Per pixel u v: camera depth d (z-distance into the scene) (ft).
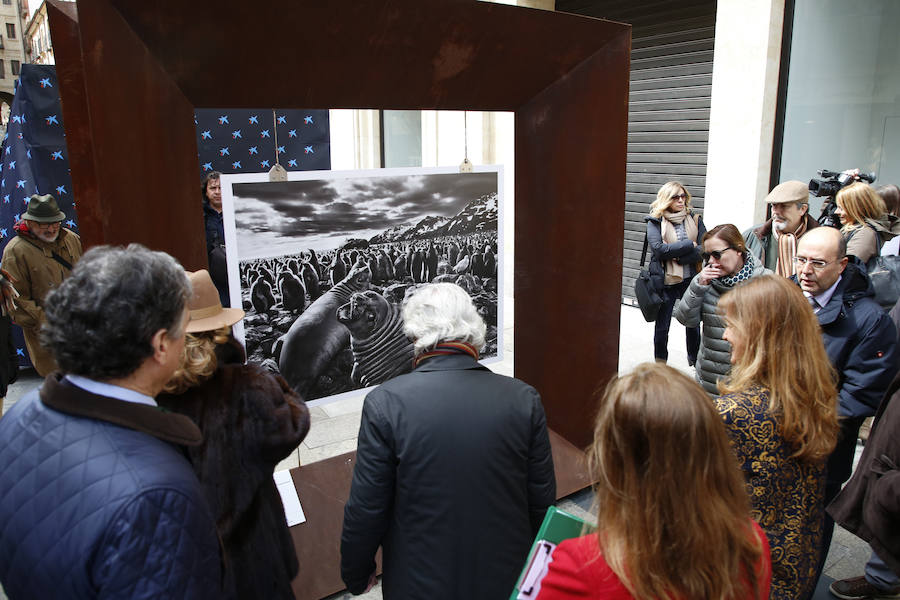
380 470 5.27
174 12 6.46
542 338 11.60
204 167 20.85
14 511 3.49
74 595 3.34
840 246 7.54
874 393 7.29
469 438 5.22
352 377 10.34
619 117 9.60
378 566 8.66
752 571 3.45
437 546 5.20
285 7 6.97
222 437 5.24
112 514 3.28
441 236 10.85
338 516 9.73
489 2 8.27
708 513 3.23
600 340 10.61
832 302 7.63
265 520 5.58
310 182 9.40
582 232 10.43
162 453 3.66
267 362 9.47
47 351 3.70
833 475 7.65
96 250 3.92
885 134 16.57
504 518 5.31
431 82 8.82
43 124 16.75
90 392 3.66
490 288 11.66
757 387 5.29
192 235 7.62
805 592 5.30
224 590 5.11
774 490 5.13
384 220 10.19
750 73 17.43
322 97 8.21
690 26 20.49
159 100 6.87
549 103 10.28
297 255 9.48
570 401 11.38
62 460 3.48
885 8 16.06
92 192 6.27
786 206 12.45
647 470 3.32
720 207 18.66
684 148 21.25
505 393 5.50
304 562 8.77
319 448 12.66
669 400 3.34
